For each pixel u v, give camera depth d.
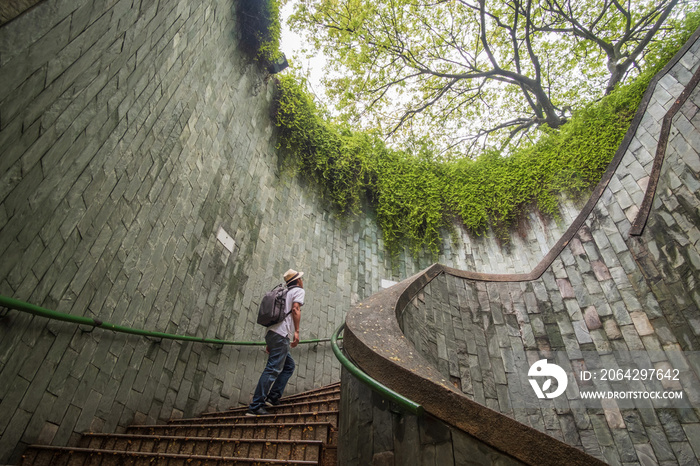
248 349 5.66
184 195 4.88
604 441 3.87
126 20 3.40
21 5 2.32
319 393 4.99
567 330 4.69
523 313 4.95
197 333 4.80
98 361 3.42
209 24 5.46
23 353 2.75
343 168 9.29
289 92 8.27
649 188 4.89
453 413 1.76
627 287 4.58
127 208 3.83
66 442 3.03
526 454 1.55
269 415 3.69
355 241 9.16
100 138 3.37
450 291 4.89
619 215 5.11
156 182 4.32
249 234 6.34
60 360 3.06
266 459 2.66
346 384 2.65
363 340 2.45
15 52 2.31
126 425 3.63
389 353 2.30
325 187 9.10
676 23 8.39
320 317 7.40
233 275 5.73
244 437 3.24
